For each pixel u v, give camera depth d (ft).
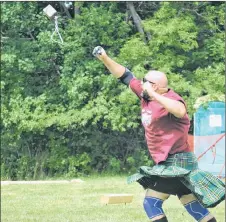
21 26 158.30
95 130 156.46
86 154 153.28
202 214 47.73
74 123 151.94
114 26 156.56
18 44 159.63
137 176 46.83
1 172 153.89
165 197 47.39
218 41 152.46
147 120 46.73
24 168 152.97
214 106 138.62
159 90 46.91
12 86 158.40
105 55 49.88
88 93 153.79
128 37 158.20
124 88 149.48
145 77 47.37
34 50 161.48
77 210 77.61
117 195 82.38
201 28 158.92
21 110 153.48
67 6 167.43
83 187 109.19
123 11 168.04
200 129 138.31
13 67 159.22
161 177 46.57
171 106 44.65
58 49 163.02
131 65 150.51
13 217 72.33
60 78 162.40
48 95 158.30
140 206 80.79
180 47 146.92
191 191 46.34
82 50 153.69
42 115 151.84
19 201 88.33
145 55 144.66
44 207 81.46
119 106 147.64
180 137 46.47
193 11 157.89
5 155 156.46
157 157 46.62
